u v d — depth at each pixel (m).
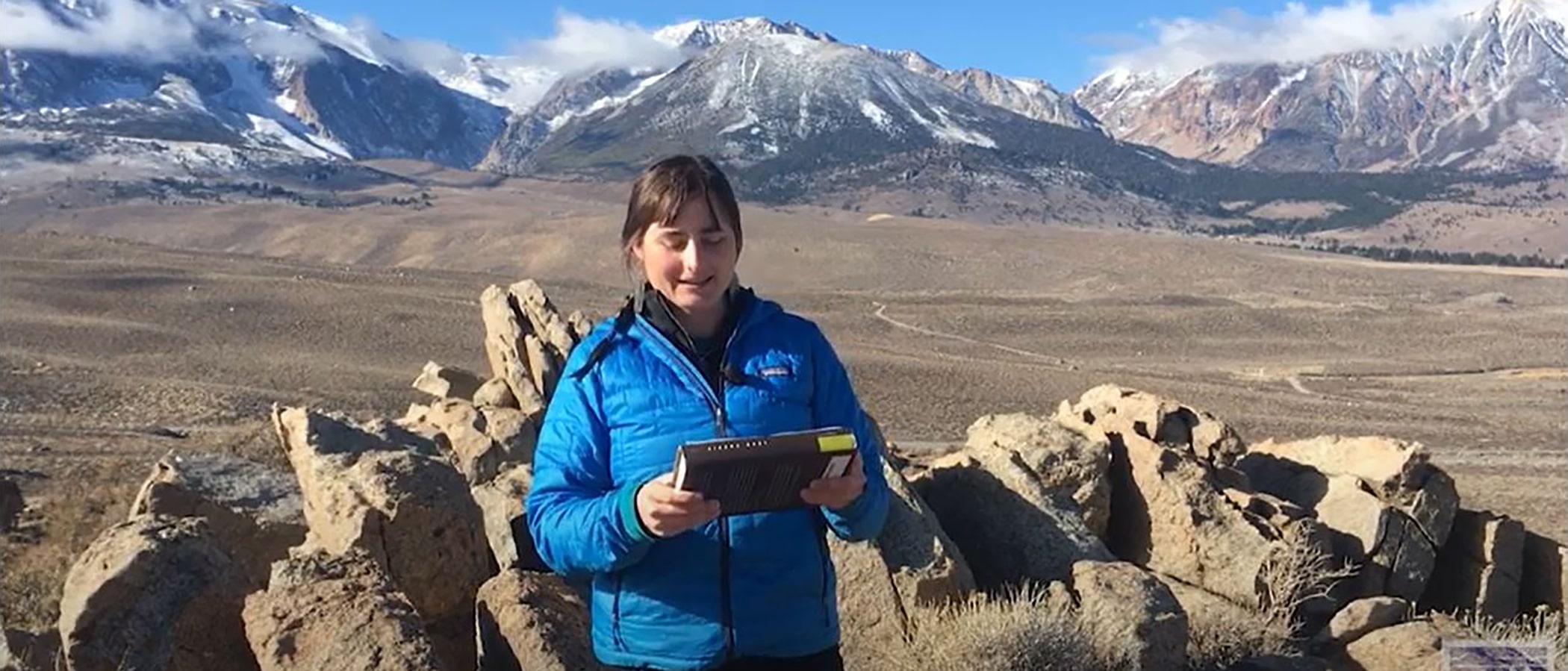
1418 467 11.64
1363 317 117.94
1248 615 9.70
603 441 4.90
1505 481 38.06
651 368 4.86
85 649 6.74
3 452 27.00
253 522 9.45
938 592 8.83
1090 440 11.16
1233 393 73.81
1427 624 9.16
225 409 45.72
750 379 4.85
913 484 10.74
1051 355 95.88
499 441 12.80
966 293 131.00
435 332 85.38
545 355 15.36
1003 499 10.26
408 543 8.16
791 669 4.98
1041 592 9.13
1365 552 11.06
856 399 5.13
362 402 51.31
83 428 36.97
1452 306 135.62
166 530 7.22
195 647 6.85
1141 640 8.27
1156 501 10.73
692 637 4.85
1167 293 147.00
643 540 4.57
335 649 6.21
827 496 4.57
